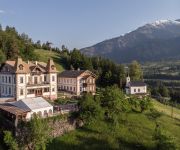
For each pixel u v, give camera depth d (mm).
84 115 72625
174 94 171625
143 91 131375
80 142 65500
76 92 110688
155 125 81188
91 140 66875
